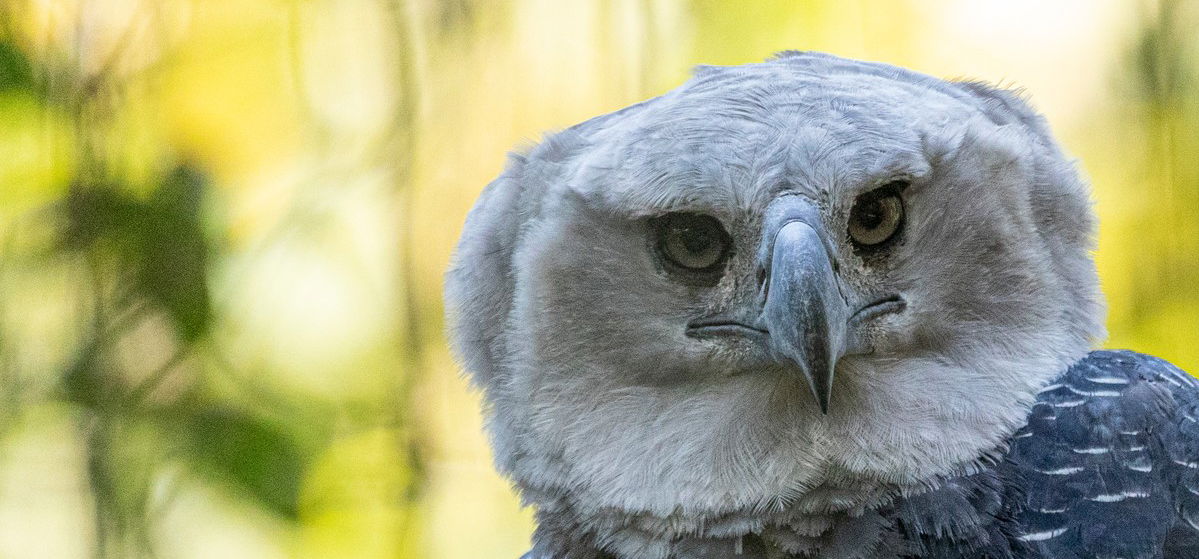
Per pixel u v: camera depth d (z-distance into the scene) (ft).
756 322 22.00
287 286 35.47
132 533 32.89
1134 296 40.55
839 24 40.37
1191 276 40.27
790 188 21.38
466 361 24.81
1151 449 20.47
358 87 37.88
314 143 37.19
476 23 37.70
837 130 21.48
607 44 37.09
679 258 22.41
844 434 21.52
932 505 20.94
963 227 21.67
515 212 24.30
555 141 24.47
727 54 38.04
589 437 22.72
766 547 21.83
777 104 21.93
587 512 22.72
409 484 35.83
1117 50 41.73
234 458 32.63
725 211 21.72
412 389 36.70
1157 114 41.04
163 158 34.71
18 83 33.32
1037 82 42.22
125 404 32.94
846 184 21.29
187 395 33.22
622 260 22.66
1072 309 22.41
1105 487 20.29
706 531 22.02
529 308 23.25
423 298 37.37
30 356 33.30
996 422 21.27
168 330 33.58
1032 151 22.79
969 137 21.95
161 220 33.47
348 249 36.60
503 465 23.77
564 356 22.97
